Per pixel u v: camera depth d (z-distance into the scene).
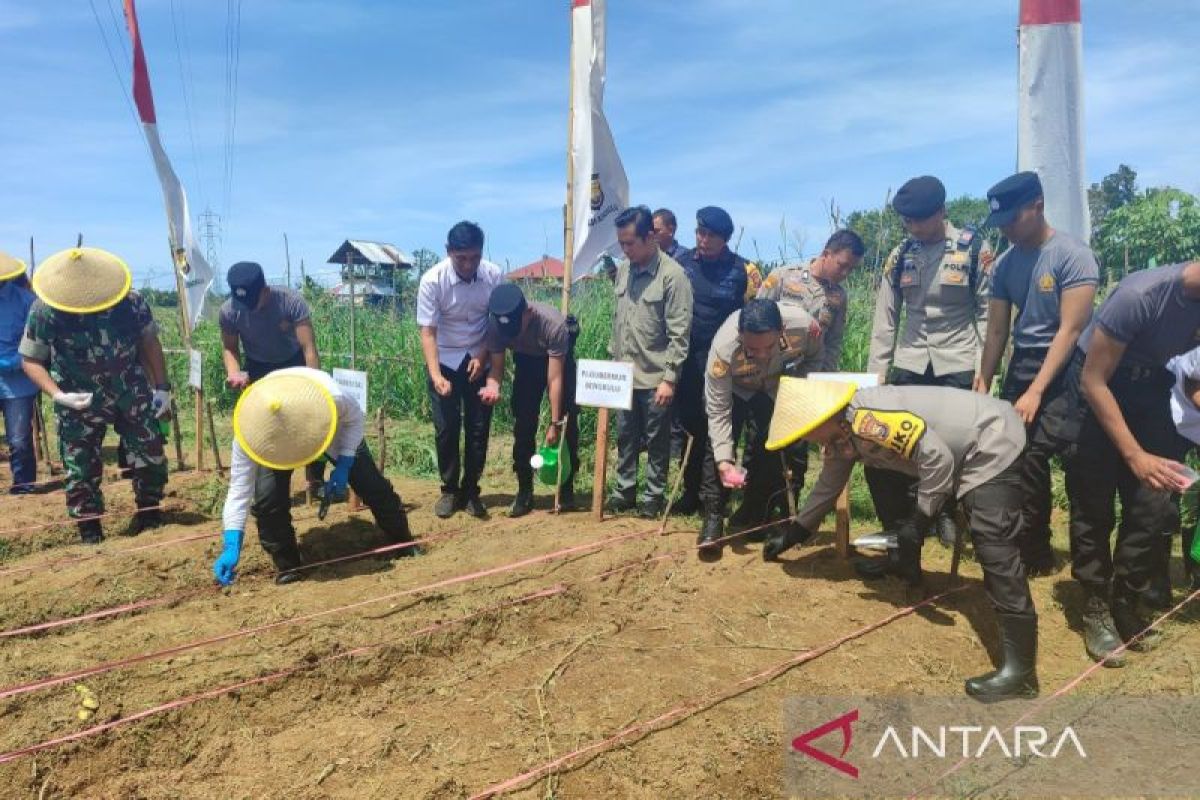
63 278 5.13
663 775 2.86
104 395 5.39
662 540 5.00
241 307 5.82
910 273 5.00
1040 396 4.13
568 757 2.92
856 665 3.63
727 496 4.88
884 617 4.09
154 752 3.03
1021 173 4.20
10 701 3.16
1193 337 3.51
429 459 7.99
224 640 3.70
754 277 5.79
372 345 11.09
